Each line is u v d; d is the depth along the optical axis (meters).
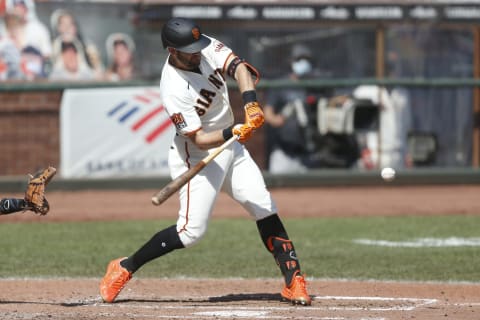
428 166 58.28
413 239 37.25
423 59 63.72
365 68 63.19
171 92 21.55
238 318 20.67
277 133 56.84
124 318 20.66
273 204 22.89
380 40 63.09
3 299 24.05
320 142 57.28
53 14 60.69
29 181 20.89
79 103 51.94
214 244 35.94
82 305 22.92
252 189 22.56
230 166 22.59
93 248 34.88
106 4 61.38
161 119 52.62
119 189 52.28
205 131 22.38
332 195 52.41
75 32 61.12
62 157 52.06
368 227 41.00
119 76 62.06
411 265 30.77
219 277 28.61
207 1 61.78
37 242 36.50
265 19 62.16
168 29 21.17
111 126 52.22
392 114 57.50
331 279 27.81
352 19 62.75
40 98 53.72
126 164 52.41
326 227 41.06
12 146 53.62
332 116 57.19
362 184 55.19
